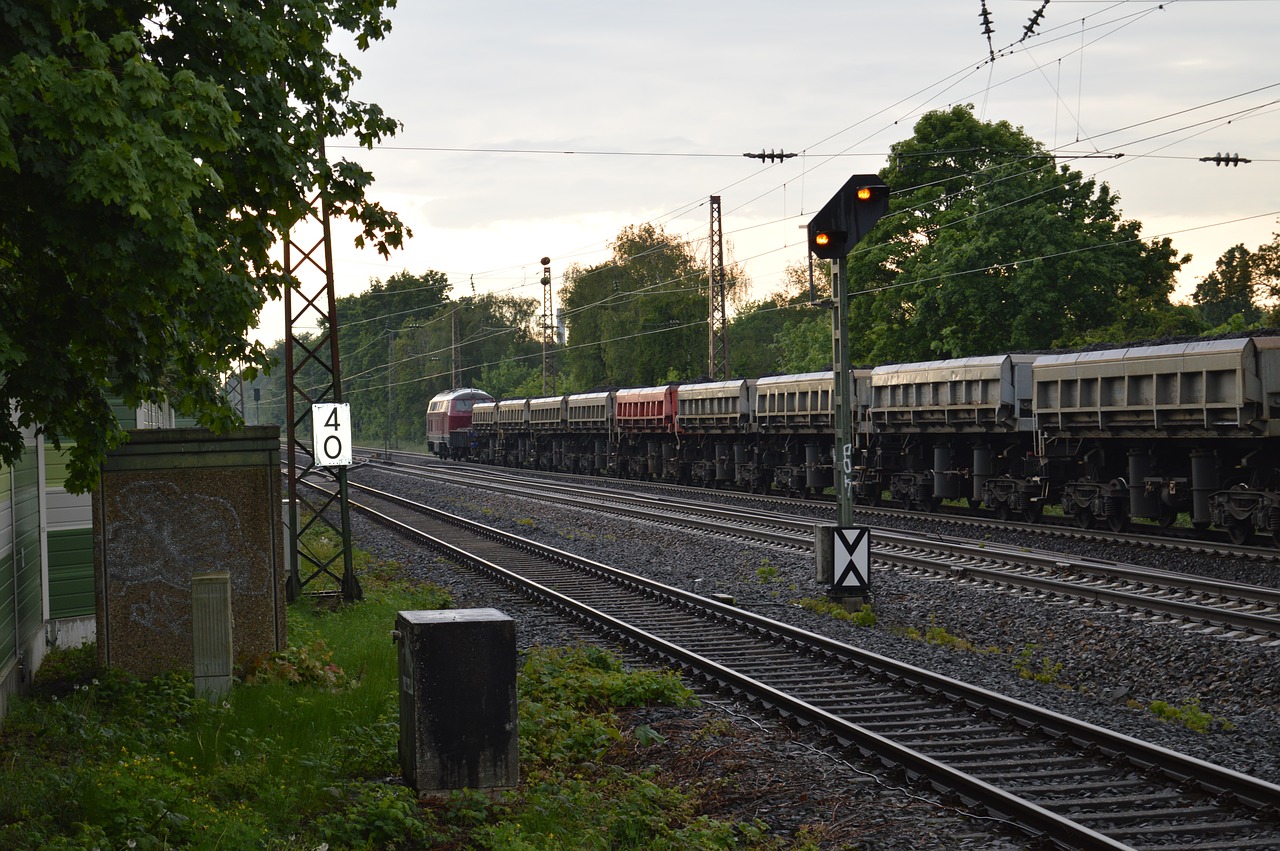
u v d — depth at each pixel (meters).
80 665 12.34
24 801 7.15
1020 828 7.46
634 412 50.69
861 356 48.88
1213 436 21.55
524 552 25.47
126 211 6.66
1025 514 27.61
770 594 18.88
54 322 7.78
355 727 9.52
